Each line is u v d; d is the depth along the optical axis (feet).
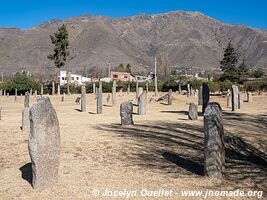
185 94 165.48
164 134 45.47
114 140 41.75
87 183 25.34
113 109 93.20
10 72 533.55
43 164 24.27
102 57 631.56
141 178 26.50
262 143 38.88
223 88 196.75
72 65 575.38
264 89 193.06
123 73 374.43
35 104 24.00
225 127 50.60
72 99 152.46
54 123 24.67
